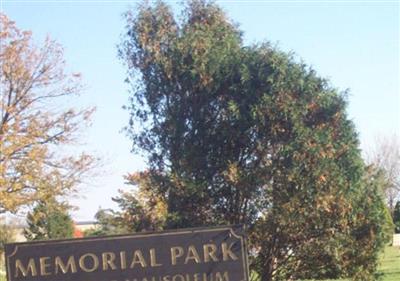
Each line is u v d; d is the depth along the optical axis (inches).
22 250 522.9
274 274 596.1
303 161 569.3
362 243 593.3
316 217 573.9
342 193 573.6
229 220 587.8
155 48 631.2
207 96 600.1
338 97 591.5
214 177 593.3
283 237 586.2
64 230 1750.7
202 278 516.1
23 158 1091.9
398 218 2337.6
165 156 619.5
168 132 614.5
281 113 572.1
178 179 586.9
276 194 575.2
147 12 641.6
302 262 595.8
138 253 519.5
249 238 583.5
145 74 636.1
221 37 629.9
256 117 574.6
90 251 521.3
